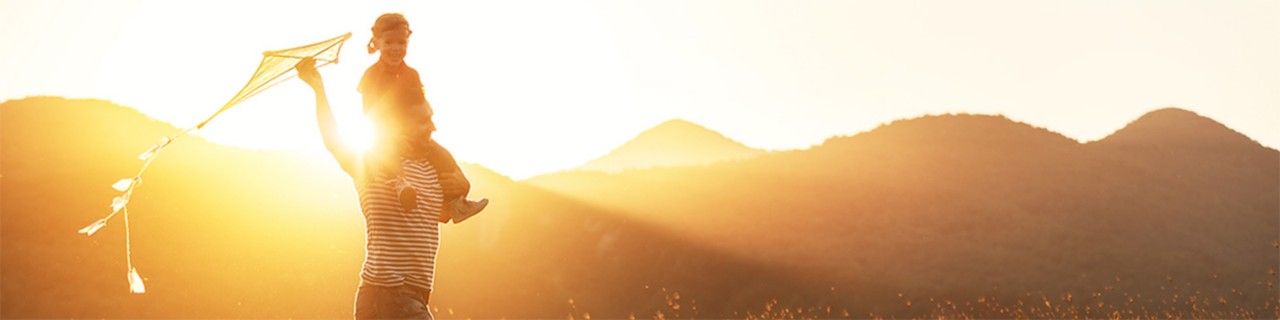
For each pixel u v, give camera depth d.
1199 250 97.00
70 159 103.88
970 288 85.19
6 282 76.38
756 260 91.44
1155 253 94.62
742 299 85.19
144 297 75.62
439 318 84.31
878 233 95.81
